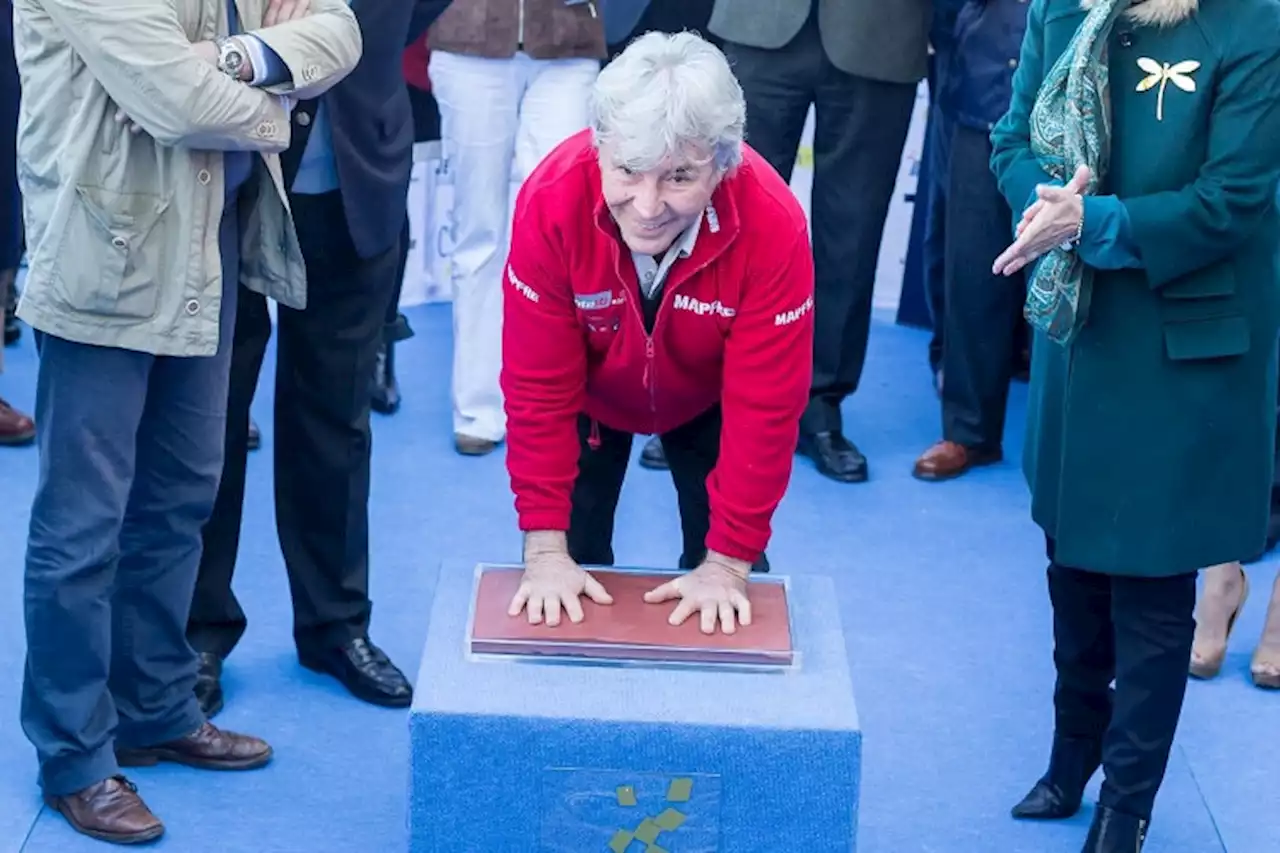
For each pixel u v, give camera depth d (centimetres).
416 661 371
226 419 329
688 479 284
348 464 343
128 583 308
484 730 215
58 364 277
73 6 254
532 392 243
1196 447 270
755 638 231
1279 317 275
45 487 283
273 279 298
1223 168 254
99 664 295
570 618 234
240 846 303
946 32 470
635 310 235
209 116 260
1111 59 261
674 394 255
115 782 302
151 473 299
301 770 328
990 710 364
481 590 242
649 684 224
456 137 462
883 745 348
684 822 220
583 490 282
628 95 206
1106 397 272
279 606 392
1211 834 322
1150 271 258
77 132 263
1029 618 407
